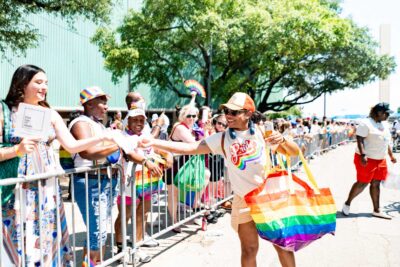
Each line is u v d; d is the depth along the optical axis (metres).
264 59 19.72
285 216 2.94
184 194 5.29
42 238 2.92
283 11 18.58
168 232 5.46
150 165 4.20
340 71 26.72
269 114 35.53
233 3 17.58
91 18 12.59
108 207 3.81
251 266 3.23
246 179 3.14
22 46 11.98
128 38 18.89
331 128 22.19
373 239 5.14
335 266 4.22
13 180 2.65
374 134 6.00
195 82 7.57
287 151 3.14
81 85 23.48
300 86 28.61
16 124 2.53
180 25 18.55
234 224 3.27
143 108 4.50
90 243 3.63
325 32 18.09
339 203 7.30
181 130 5.26
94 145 3.06
